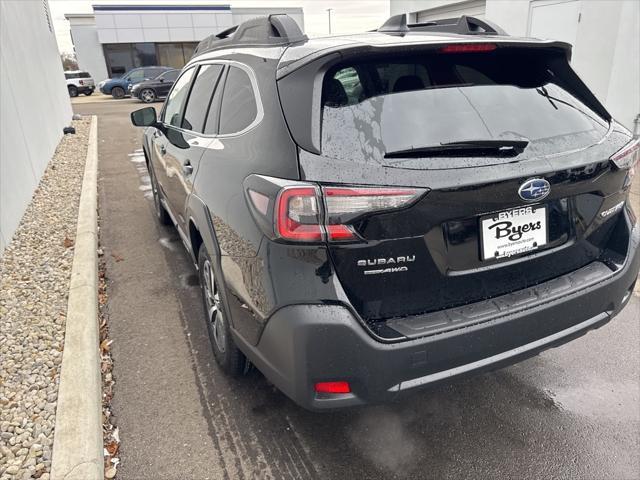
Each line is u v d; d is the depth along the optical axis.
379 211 1.67
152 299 3.68
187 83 3.58
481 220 1.85
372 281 1.77
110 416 2.47
